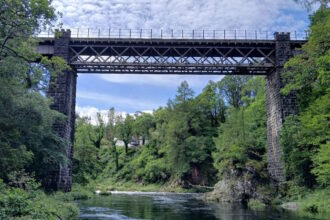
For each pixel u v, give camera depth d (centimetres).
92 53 4172
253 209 2834
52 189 3297
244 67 3903
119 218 2086
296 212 2516
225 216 2289
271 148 3847
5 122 2161
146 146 9450
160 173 7938
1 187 1462
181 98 6850
